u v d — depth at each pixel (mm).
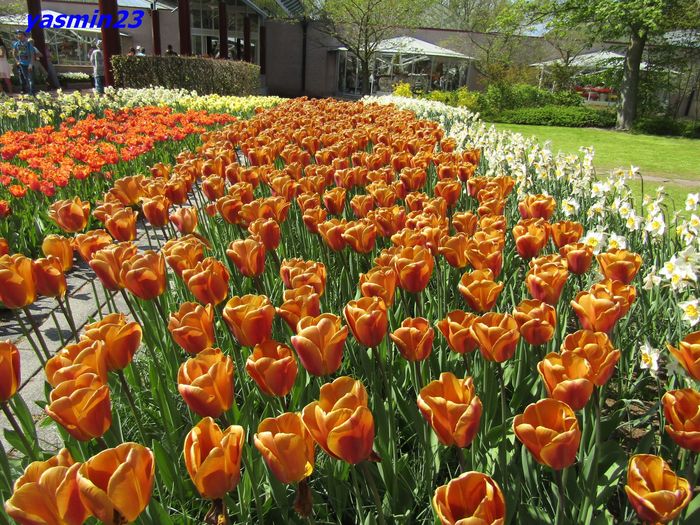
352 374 2428
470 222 2748
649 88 26844
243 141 5727
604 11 23141
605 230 3918
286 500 1662
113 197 3271
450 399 1284
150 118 9555
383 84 39250
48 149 6516
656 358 2123
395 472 1738
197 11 33875
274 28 38031
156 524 1452
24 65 17578
